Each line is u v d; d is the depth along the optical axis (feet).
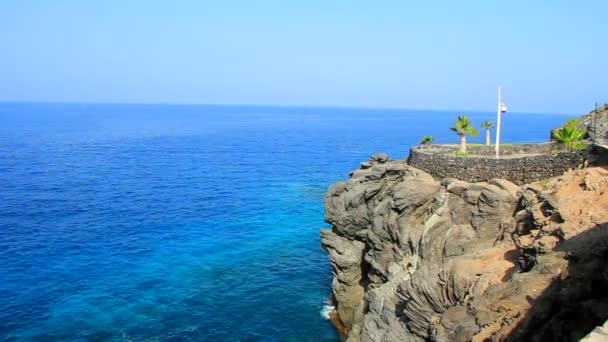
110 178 330.75
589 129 158.92
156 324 133.28
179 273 167.94
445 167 135.33
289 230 219.82
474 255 97.14
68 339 124.36
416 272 98.17
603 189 92.48
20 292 148.25
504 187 113.70
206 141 614.34
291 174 368.07
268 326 134.72
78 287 153.79
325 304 148.05
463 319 79.51
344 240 144.36
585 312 67.46
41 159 406.00
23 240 193.88
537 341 69.87
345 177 356.59
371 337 107.04
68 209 242.58
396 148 547.08
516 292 77.46
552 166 119.14
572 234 82.84
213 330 131.54
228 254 187.52
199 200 273.33
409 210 121.90
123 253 185.26
